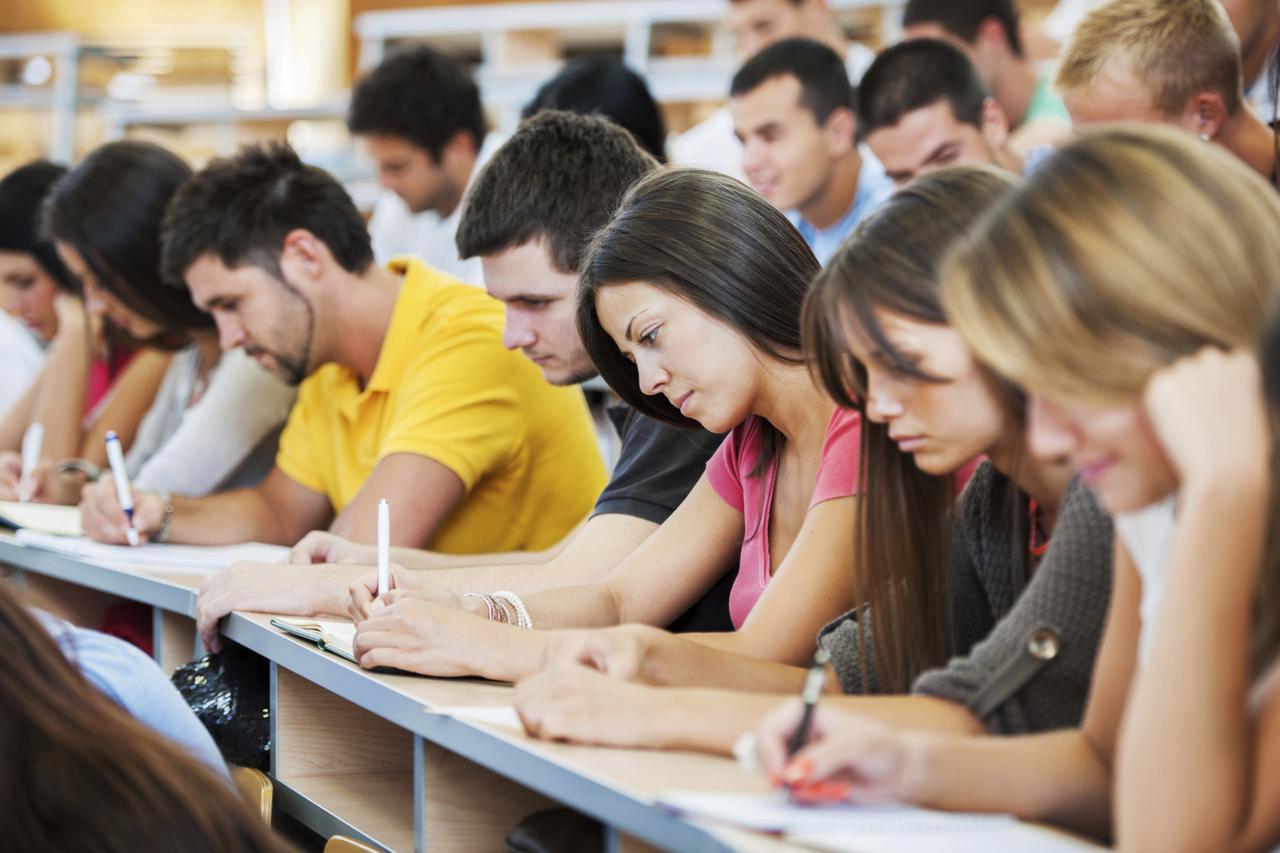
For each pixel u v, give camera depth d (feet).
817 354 5.07
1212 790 3.50
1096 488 3.83
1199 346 3.59
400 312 9.80
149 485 11.37
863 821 3.80
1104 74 8.75
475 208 8.05
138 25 27.17
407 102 13.96
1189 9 8.60
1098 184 3.72
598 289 6.35
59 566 9.68
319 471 10.58
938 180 4.66
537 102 12.60
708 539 7.16
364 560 8.38
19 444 13.80
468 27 19.43
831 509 6.04
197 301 9.95
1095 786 4.04
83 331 13.60
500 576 7.68
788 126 12.76
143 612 10.02
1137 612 4.05
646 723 4.62
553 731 4.68
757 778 4.26
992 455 4.83
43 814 3.52
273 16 26.91
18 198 13.96
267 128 18.62
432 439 9.33
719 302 6.21
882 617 5.29
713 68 17.37
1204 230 3.63
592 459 10.14
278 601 7.57
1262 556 3.60
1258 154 8.77
